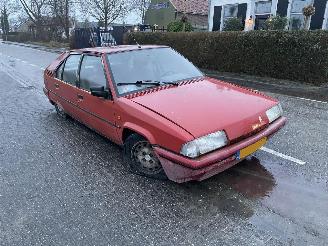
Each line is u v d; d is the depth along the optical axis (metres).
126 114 3.91
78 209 3.44
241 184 3.76
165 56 4.94
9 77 12.12
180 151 3.28
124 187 3.81
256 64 11.20
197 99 3.86
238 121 3.50
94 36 24.86
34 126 6.11
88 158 4.64
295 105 7.25
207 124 3.37
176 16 37.69
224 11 19.75
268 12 17.30
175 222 3.15
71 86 5.30
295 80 10.11
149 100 3.90
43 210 3.44
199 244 2.85
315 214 3.17
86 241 2.96
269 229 2.99
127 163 4.18
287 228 2.99
